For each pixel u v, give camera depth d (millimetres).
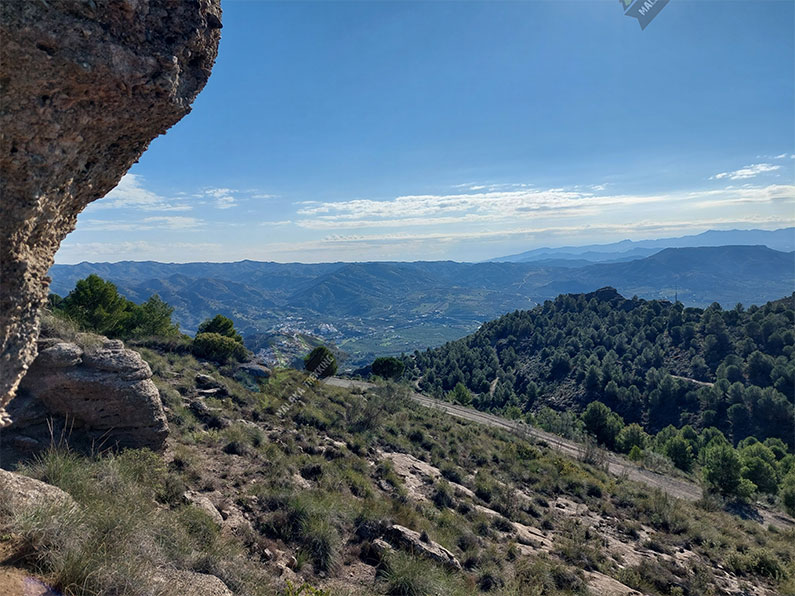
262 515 9172
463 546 11211
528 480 20750
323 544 8617
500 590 8992
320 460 13859
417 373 140500
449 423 29531
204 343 25469
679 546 15789
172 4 5328
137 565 4641
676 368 115312
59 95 4676
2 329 5102
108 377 8875
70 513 4891
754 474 36562
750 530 20938
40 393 8242
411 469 16797
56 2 4383
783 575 14492
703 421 89688
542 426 53750
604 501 20078
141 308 32406
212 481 9812
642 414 100562
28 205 4863
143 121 5746
